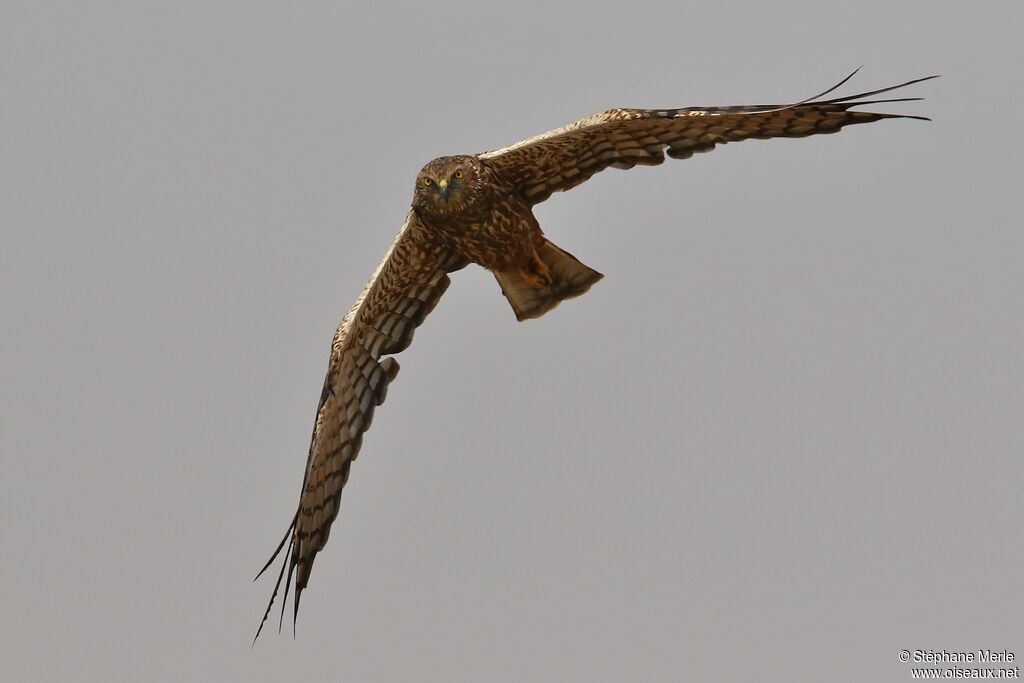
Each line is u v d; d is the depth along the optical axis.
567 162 12.03
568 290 12.59
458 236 12.48
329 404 12.91
